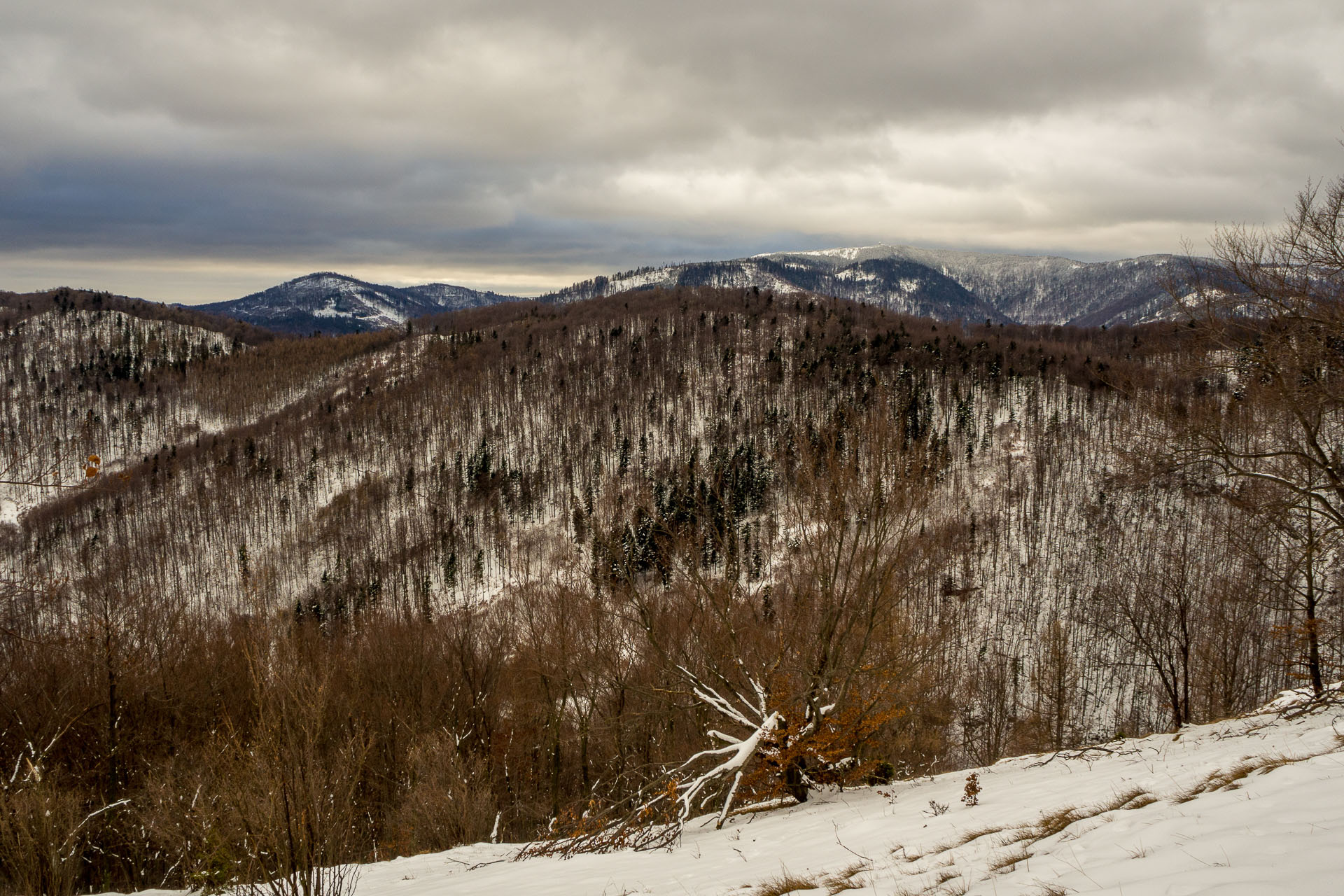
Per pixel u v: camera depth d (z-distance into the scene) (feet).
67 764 82.07
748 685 63.62
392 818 84.43
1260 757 29.19
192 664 94.07
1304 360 49.47
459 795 78.33
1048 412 382.22
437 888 42.80
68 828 58.54
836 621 57.47
